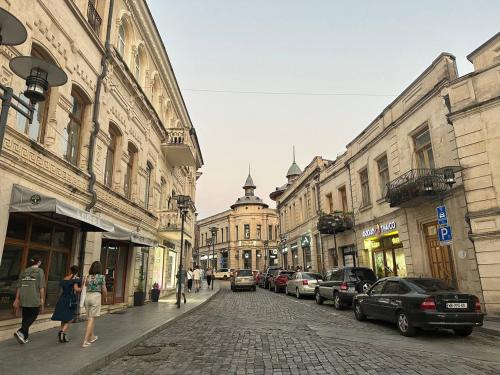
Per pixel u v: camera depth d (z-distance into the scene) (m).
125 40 15.70
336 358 6.80
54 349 6.93
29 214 8.89
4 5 7.73
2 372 5.38
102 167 12.62
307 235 30.45
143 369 6.15
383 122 18.75
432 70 14.76
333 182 25.72
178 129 20.72
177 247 24.23
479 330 9.60
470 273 12.30
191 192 32.72
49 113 9.73
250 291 28.33
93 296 7.60
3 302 8.04
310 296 21.19
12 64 5.21
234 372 5.95
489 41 12.38
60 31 9.98
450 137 13.47
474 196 12.11
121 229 12.95
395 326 10.59
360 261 21.19
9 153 7.73
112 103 13.48
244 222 60.75
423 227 15.39
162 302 17.12
